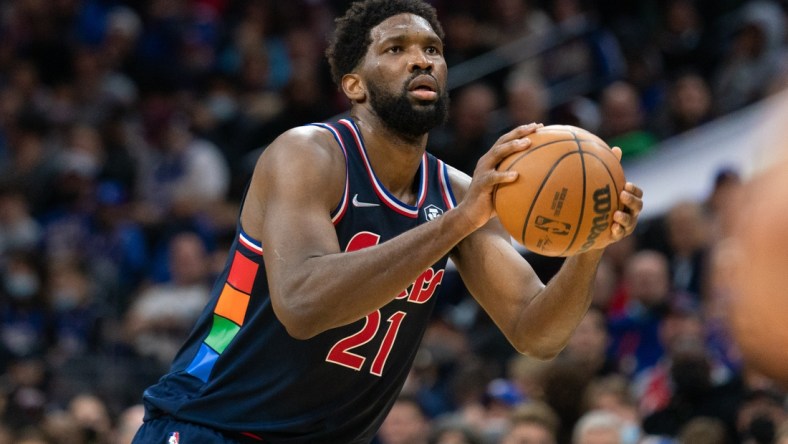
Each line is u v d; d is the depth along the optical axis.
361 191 5.18
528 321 5.23
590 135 4.65
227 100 21.73
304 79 20.31
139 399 13.52
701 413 10.20
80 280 16.23
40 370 13.42
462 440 10.29
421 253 4.43
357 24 5.36
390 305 5.20
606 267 13.89
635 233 15.77
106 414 12.66
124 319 15.67
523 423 9.26
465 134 17.73
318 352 5.16
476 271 5.59
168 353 14.47
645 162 17.06
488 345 13.91
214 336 5.40
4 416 11.90
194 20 23.20
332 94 21.77
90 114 21.27
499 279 5.45
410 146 5.27
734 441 9.94
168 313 15.16
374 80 5.20
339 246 5.11
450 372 13.77
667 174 16.50
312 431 5.41
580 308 5.08
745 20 19.98
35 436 11.01
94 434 11.48
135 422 9.49
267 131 20.33
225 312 5.36
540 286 5.35
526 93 18.30
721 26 21.34
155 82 21.95
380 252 4.44
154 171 19.56
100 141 20.23
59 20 23.03
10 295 15.90
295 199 4.87
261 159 5.21
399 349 5.42
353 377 5.32
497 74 20.34
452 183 5.68
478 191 4.46
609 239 4.61
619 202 4.55
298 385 5.24
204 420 5.30
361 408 5.50
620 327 12.91
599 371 12.11
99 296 15.93
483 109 17.75
